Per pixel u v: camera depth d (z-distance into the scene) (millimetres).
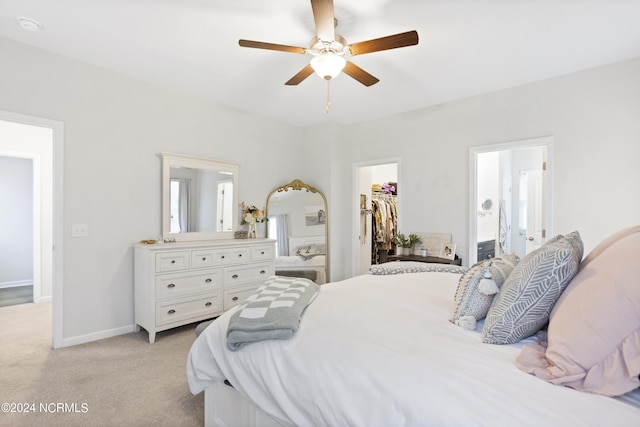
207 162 3797
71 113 2840
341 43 2156
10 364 2459
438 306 1640
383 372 1017
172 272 3008
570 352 924
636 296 858
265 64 2924
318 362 1159
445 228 3875
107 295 3043
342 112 4289
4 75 2525
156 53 2740
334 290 1989
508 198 5391
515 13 2152
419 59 2797
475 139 3641
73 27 2363
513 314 1174
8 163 5414
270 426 1345
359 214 4855
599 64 2883
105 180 3037
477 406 819
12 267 5430
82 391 2084
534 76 3135
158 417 1823
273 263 3938
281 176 4734
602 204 2893
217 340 1524
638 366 801
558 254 1132
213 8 2125
